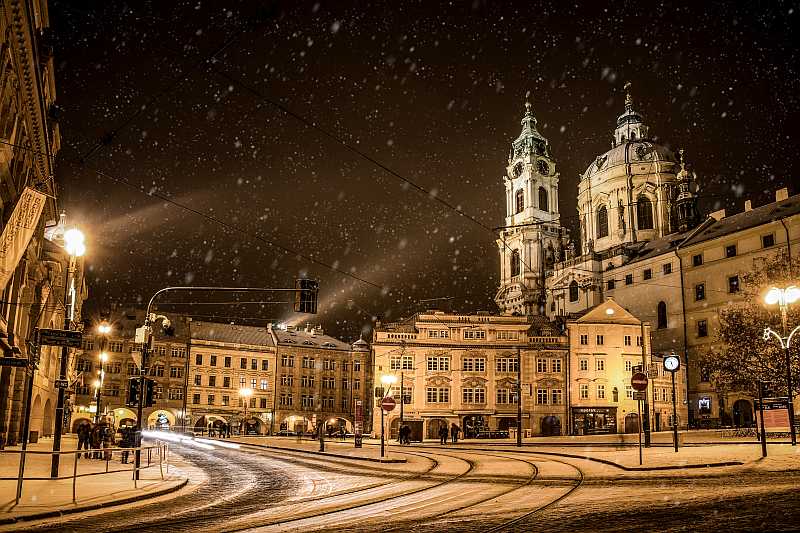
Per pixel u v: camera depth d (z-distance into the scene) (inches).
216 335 3882.9
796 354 1775.3
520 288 4458.7
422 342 2992.1
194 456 1518.2
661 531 447.8
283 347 3927.2
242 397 3811.5
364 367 4114.2
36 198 936.9
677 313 3267.7
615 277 3722.9
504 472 999.0
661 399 3004.4
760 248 2920.8
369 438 2881.4
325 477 973.8
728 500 583.2
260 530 499.8
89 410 3088.1
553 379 2962.6
